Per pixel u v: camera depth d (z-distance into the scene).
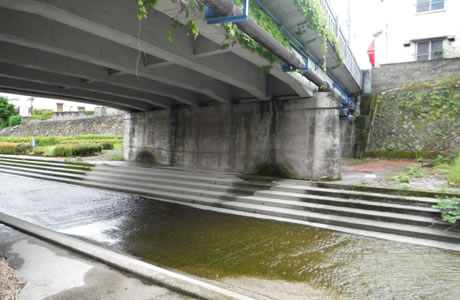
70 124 35.59
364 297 4.23
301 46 8.27
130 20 5.59
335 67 11.62
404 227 6.96
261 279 4.79
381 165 15.91
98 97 13.85
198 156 14.46
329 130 10.84
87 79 10.40
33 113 42.28
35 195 11.40
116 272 3.92
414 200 7.67
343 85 18.81
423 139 18.58
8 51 7.23
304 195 9.23
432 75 21.25
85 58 7.21
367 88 23.19
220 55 8.40
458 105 18.62
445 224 6.73
